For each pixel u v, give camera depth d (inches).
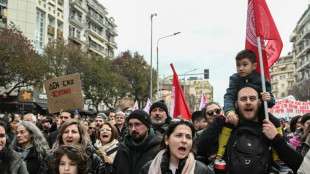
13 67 909.2
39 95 1220.5
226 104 122.7
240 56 130.3
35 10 1421.0
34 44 1418.6
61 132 167.2
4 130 150.0
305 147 144.2
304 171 107.1
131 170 149.2
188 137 113.1
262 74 123.5
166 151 118.9
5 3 1350.9
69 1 1859.0
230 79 134.6
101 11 2402.8
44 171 149.6
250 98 116.0
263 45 134.9
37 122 327.6
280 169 119.6
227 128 118.1
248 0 140.7
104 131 212.1
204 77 1154.7
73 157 130.3
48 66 1159.0
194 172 111.0
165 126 206.8
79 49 1269.7
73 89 292.4
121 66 1644.9
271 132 111.3
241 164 106.7
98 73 1343.5
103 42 2421.3
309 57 2444.6
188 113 250.1
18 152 167.3
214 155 122.7
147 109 432.1
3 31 946.1
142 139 152.2
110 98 1539.1
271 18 137.3
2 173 145.9
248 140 110.4
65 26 1760.6
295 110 534.9
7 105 1143.0
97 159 159.6
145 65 1688.0
